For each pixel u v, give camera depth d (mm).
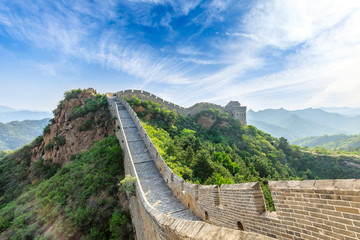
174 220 4516
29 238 18031
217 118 63219
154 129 33688
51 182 26156
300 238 4145
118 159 23359
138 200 12516
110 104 40438
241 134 62719
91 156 27016
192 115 63969
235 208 6734
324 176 61469
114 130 32031
